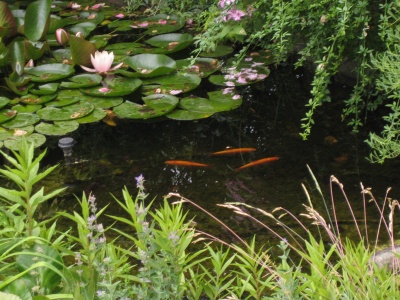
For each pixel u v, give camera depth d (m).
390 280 1.86
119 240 2.82
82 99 4.10
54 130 3.73
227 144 3.68
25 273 1.64
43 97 4.10
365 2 3.36
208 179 3.34
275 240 2.81
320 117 3.90
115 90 4.13
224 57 4.79
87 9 5.91
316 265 1.85
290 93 4.23
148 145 3.71
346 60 4.20
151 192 3.24
